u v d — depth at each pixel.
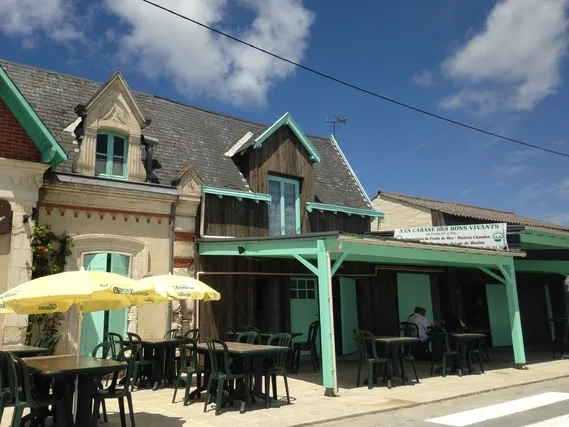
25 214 9.57
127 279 6.48
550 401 8.10
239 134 16.12
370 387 9.47
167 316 11.55
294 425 6.61
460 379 10.55
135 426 6.62
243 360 7.65
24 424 6.67
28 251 9.52
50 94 12.66
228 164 14.45
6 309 6.36
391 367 9.76
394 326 15.91
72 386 6.26
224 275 12.75
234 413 7.38
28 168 9.64
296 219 14.98
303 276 14.41
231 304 12.78
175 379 10.00
